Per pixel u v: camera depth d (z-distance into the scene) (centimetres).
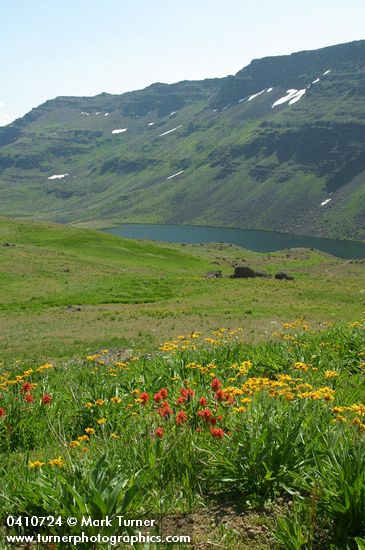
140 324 3778
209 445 643
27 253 8731
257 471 589
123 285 6562
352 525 492
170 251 12188
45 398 930
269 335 2598
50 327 3856
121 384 1113
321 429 642
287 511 544
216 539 511
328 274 12494
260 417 653
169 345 1355
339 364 1185
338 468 521
